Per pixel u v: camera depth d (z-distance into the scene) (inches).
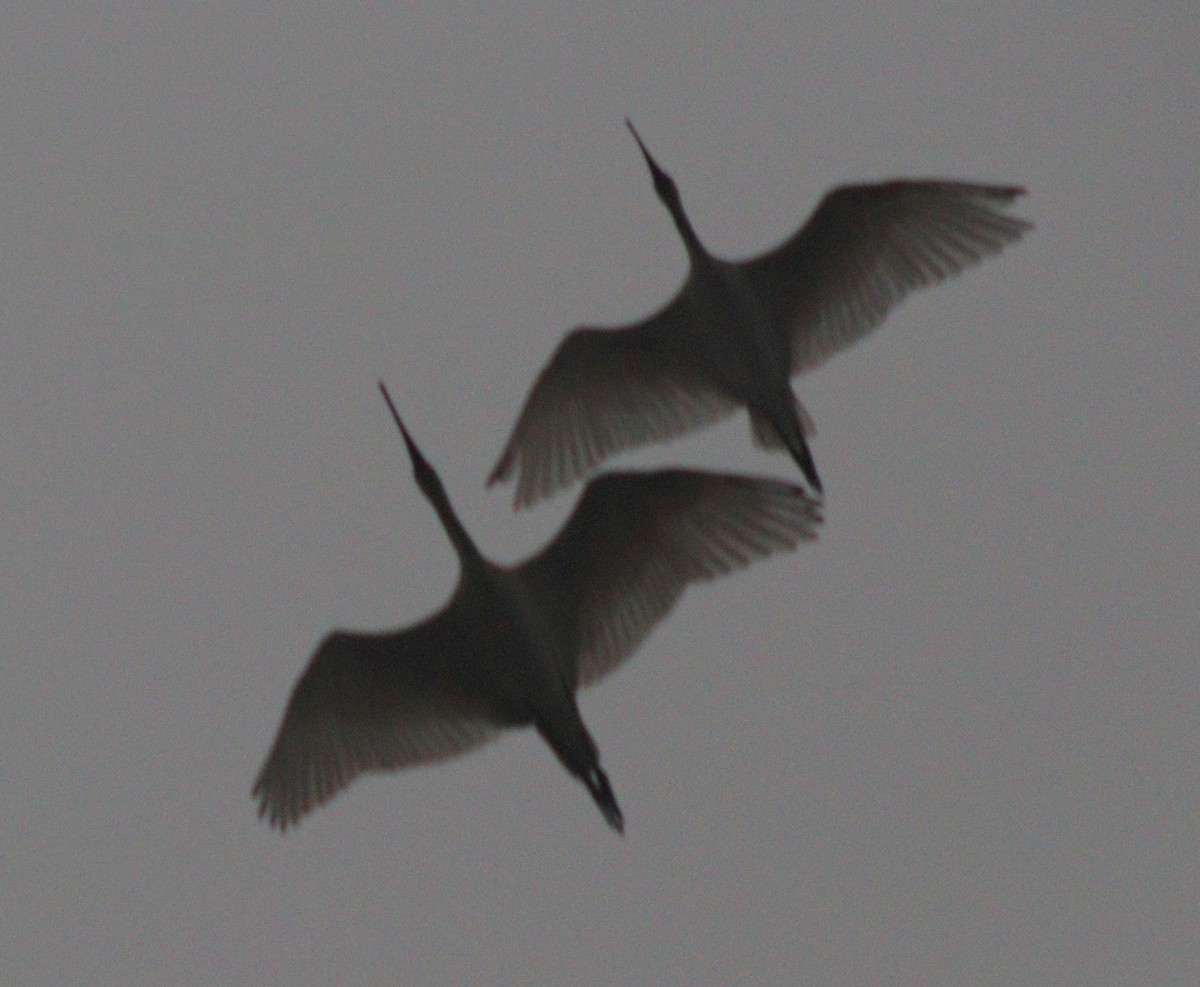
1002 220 783.1
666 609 703.7
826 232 802.2
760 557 692.7
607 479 686.5
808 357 824.3
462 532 719.1
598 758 716.7
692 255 819.4
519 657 710.5
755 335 815.1
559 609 715.4
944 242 794.2
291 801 713.0
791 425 820.6
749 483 677.3
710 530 693.3
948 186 778.8
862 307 813.9
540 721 717.9
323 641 710.5
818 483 821.9
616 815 713.6
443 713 730.2
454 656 720.3
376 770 723.4
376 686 722.8
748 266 817.5
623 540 701.3
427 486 721.6
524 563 711.1
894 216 794.2
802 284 818.8
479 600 710.5
